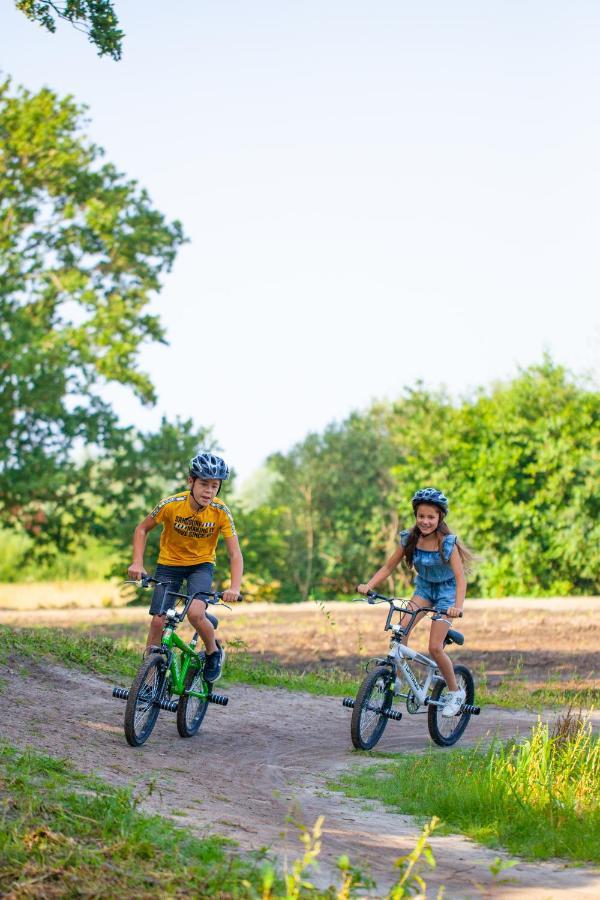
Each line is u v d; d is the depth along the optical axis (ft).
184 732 33.45
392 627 34.83
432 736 35.09
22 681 37.01
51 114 128.36
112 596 145.28
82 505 120.06
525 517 102.68
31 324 119.03
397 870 20.27
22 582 187.52
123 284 135.23
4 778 21.98
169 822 20.90
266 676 48.39
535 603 89.45
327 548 144.97
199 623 32.19
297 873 17.15
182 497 32.48
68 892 16.61
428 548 34.94
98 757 27.66
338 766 31.76
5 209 127.75
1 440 114.83
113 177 132.26
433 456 111.14
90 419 118.83
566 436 101.81
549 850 22.00
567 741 29.99
